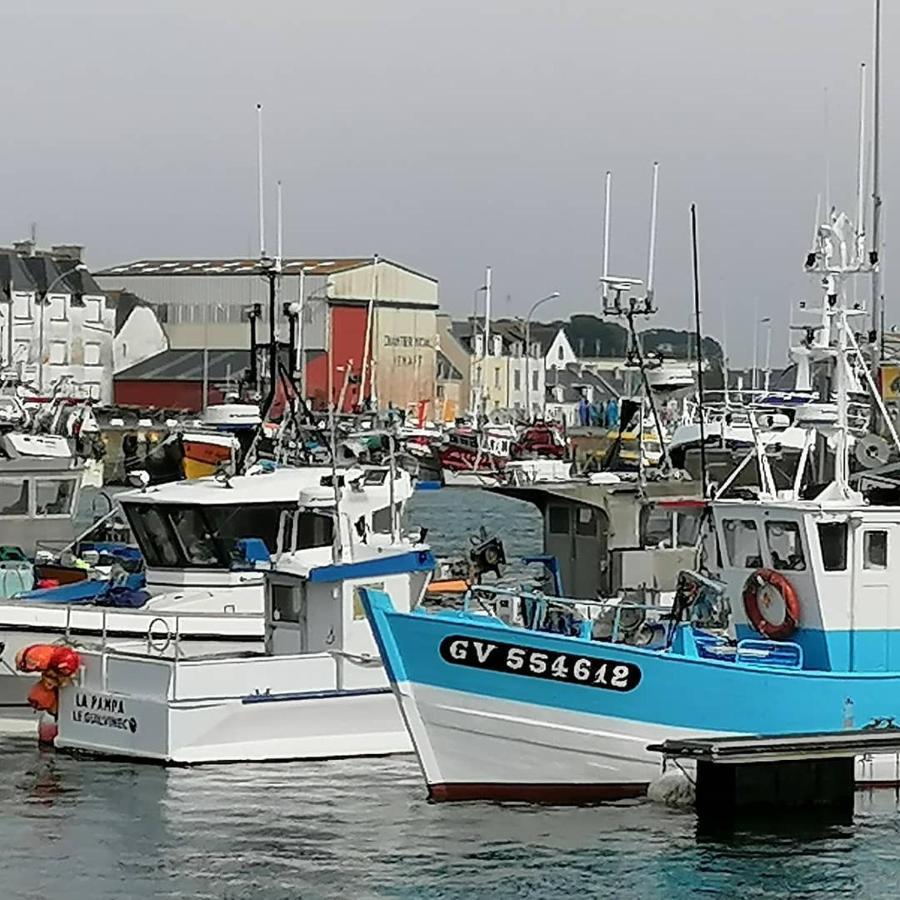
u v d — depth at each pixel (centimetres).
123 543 5291
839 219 3316
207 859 2964
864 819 3145
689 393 6019
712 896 2788
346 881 2852
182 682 3547
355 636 3678
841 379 3334
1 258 16475
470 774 3234
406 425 11406
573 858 2948
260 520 4178
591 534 4297
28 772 3509
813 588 3275
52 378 16150
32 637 3944
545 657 3184
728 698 3216
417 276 15775
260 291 16888
